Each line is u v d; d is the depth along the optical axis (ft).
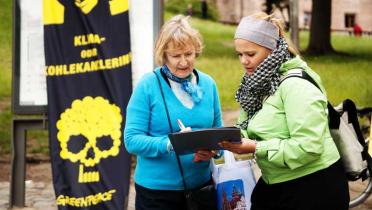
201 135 10.63
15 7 20.29
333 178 11.01
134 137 11.64
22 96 20.48
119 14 18.97
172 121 11.66
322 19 55.72
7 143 31.94
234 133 10.55
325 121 10.73
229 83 43.55
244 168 12.34
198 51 11.71
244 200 12.20
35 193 23.50
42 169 27.61
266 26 11.12
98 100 18.98
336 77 43.62
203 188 11.99
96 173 18.88
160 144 11.43
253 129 11.17
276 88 11.01
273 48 11.12
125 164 18.80
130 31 19.70
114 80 18.88
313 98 10.65
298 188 11.07
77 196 18.83
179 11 70.44
